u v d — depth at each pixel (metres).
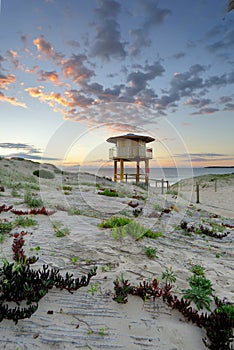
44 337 1.35
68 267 2.36
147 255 2.87
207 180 25.33
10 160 21.95
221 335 1.39
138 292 1.88
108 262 2.55
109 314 1.62
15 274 1.84
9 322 1.45
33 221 3.98
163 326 1.54
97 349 1.30
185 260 2.91
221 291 2.13
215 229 5.29
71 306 1.68
